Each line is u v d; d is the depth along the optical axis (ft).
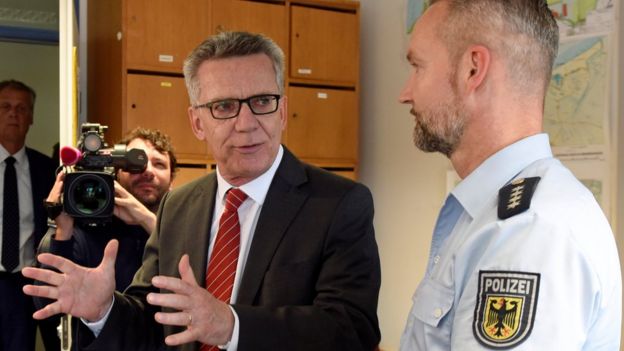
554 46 3.13
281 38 12.10
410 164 12.15
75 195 4.58
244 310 3.70
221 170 4.61
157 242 4.97
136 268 6.68
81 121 12.80
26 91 11.16
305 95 12.33
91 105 12.73
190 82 4.63
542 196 2.78
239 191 4.55
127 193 6.52
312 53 12.39
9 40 13.70
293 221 4.37
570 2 9.08
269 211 4.42
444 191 11.31
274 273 4.25
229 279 4.41
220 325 3.51
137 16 11.02
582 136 8.95
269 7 12.00
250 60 4.41
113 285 4.06
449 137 3.20
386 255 12.84
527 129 3.11
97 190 4.61
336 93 12.60
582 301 2.55
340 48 12.62
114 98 11.31
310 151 12.39
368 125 13.39
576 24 9.00
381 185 13.00
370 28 13.28
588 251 2.59
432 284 3.10
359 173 13.66
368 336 4.12
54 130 14.03
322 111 12.48
